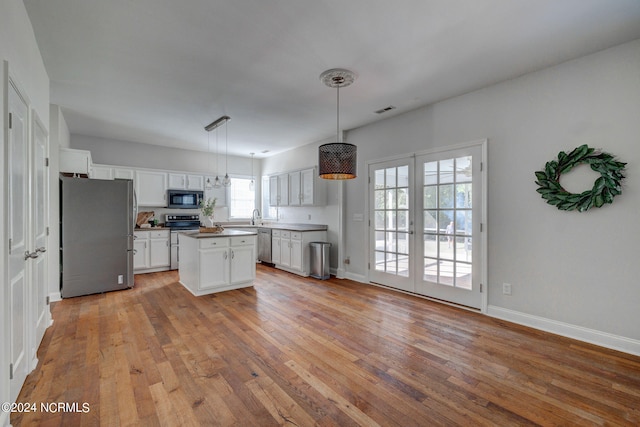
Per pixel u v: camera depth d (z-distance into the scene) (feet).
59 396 6.01
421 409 5.74
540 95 9.34
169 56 8.50
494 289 10.53
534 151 9.48
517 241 9.93
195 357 7.64
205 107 12.58
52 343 8.35
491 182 10.52
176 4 6.35
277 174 21.56
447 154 11.78
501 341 8.62
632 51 7.77
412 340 8.68
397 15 6.72
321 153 10.34
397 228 13.84
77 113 13.29
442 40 7.71
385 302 12.13
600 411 5.69
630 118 7.80
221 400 5.95
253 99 11.69
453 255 11.74
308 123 14.83
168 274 17.34
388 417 5.51
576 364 7.36
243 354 7.82
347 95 11.30
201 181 20.81
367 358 7.66
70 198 12.66
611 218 8.14
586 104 8.47
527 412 5.66
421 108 12.66
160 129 15.92
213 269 13.29
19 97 6.07
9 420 5.10
